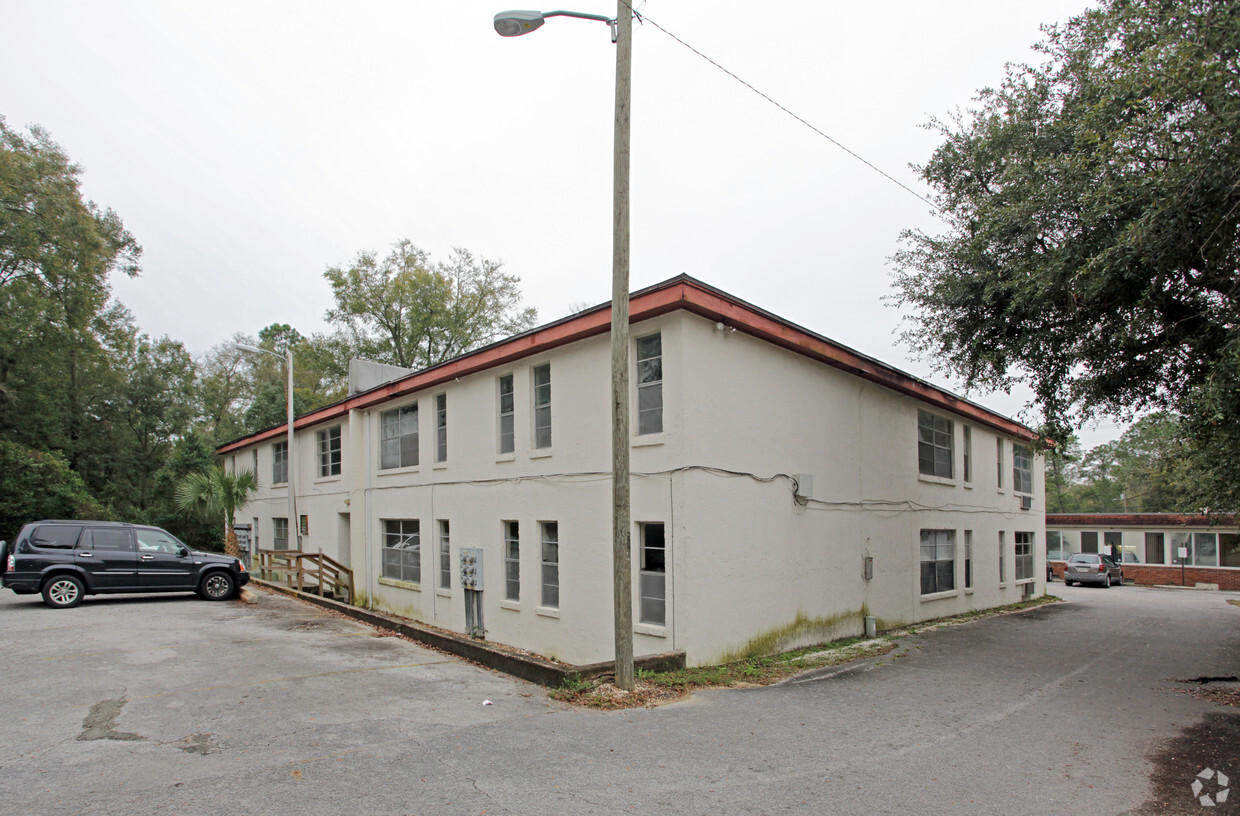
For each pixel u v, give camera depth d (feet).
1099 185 27.96
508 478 43.70
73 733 20.98
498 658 30.86
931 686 29.96
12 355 106.73
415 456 55.16
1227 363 25.08
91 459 123.03
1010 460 70.23
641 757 19.33
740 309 33.91
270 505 84.17
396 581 56.34
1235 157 23.26
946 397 53.83
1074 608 65.26
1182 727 24.18
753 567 35.09
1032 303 33.19
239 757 18.84
